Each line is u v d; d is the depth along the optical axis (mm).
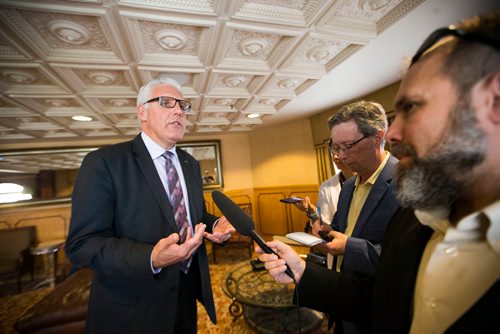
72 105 2436
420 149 364
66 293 1694
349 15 1442
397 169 411
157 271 745
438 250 385
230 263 3445
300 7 1335
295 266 679
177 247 694
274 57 1816
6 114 2422
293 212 4289
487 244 338
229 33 1449
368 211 922
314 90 2598
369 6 1377
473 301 330
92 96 2180
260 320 1955
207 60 1754
